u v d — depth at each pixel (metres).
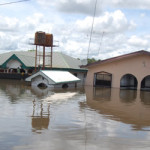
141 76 23.59
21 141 6.13
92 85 26.42
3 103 11.53
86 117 9.18
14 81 26.17
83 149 5.75
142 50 23.14
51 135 6.71
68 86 22.92
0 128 7.20
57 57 31.91
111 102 13.62
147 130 7.68
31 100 12.81
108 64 25.44
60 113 9.70
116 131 7.41
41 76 20.95
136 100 15.00
